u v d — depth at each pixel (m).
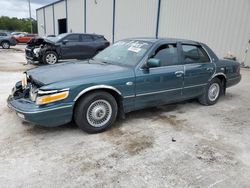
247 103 5.50
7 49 19.88
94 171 2.66
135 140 3.42
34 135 3.47
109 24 19.86
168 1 13.73
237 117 4.53
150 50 3.97
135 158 2.95
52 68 3.87
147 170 2.71
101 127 3.59
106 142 3.34
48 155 2.96
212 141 3.49
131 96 3.76
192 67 4.52
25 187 2.37
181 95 4.51
